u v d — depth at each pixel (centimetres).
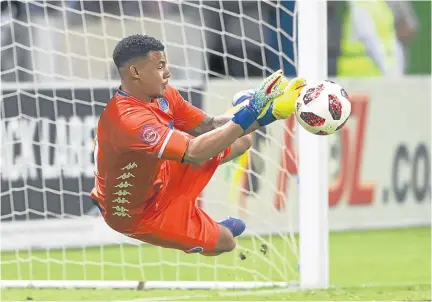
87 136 2853
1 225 2817
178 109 1639
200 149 1416
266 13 3075
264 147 2931
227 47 3080
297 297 2075
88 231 2880
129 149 1459
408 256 2783
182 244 1645
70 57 2770
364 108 3272
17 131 2811
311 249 2141
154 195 1595
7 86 2786
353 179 3262
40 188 2852
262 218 2927
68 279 2464
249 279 2378
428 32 3462
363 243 3005
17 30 2914
